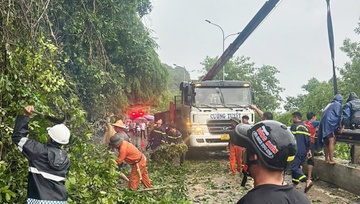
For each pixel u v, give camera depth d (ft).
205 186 31.65
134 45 39.70
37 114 14.62
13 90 16.06
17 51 17.57
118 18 37.01
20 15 19.62
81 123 19.17
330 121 29.60
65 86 21.49
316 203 25.52
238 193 29.30
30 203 12.28
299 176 27.48
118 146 24.23
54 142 12.88
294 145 5.92
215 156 52.39
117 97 41.34
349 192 28.37
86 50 34.32
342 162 30.83
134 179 24.58
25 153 12.51
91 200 17.65
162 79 52.11
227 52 49.98
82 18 32.19
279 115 94.32
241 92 48.65
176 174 36.29
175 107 55.67
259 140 5.93
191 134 46.98
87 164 19.06
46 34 24.97
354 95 29.96
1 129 15.20
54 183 12.42
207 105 47.60
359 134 28.17
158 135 47.44
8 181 14.51
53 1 30.45
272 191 5.71
